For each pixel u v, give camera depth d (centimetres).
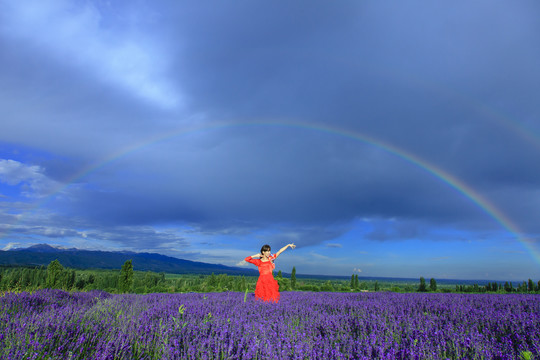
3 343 318
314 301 799
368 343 337
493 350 315
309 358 310
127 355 335
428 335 374
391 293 1262
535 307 645
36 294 798
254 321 460
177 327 418
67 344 343
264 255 857
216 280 4588
